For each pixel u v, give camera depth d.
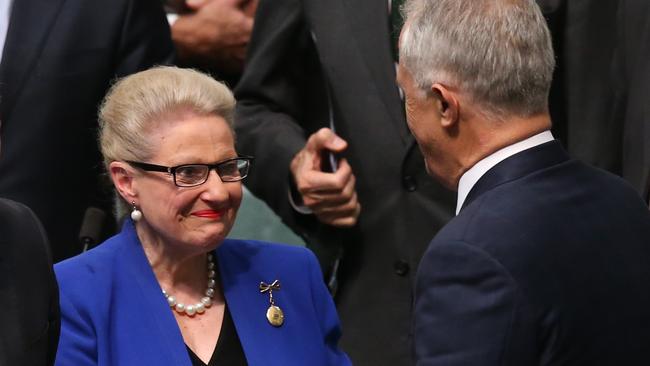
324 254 12.88
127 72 13.95
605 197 8.51
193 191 9.23
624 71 12.11
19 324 7.36
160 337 9.35
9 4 13.77
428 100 8.73
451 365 7.76
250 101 14.11
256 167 13.57
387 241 12.76
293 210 13.24
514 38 8.44
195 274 9.78
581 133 12.70
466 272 7.89
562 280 7.88
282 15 13.95
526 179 8.41
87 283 9.42
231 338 9.69
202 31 16.75
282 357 9.66
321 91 14.02
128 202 9.57
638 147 11.44
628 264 8.17
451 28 8.53
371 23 12.89
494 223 8.04
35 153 13.55
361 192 12.83
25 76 13.59
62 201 13.70
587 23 12.76
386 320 12.69
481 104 8.51
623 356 7.95
